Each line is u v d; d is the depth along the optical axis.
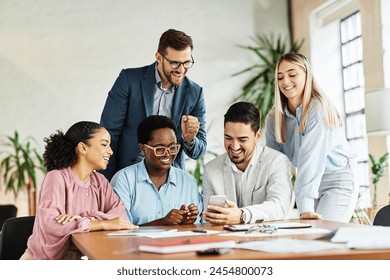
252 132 3.17
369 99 4.93
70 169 2.91
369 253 1.58
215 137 7.45
